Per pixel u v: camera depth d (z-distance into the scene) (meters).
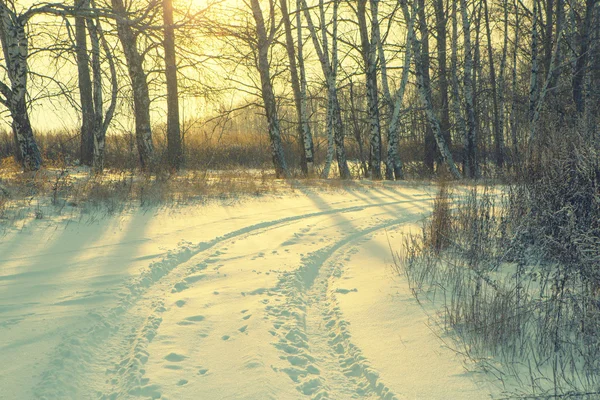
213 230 8.73
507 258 6.33
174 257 6.76
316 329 4.54
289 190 15.15
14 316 4.47
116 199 11.08
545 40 21.59
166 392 3.30
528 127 18.55
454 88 22.11
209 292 5.44
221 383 3.44
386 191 15.86
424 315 4.70
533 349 3.83
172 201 11.63
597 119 7.81
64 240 7.55
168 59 18.44
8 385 3.28
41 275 5.77
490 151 27.44
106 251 6.98
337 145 21.38
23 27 13.86
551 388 3.25
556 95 20.45
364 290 5.58
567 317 4.02
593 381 3.30
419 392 3.30
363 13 20.67
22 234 7.72
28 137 14.34
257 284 5.71
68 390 3.29
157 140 25.30
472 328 4.21
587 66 19.34
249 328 4.39
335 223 9.93
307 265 6.60
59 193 11.16
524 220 6.41
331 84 20.61
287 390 3.37
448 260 6.63
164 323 4.52
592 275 4.23
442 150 20.80
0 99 14.09
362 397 3.34
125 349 4.00
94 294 5.12
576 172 6.18
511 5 23.17
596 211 5.59
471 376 3.50
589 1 19.20
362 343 4.12
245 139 33.00
